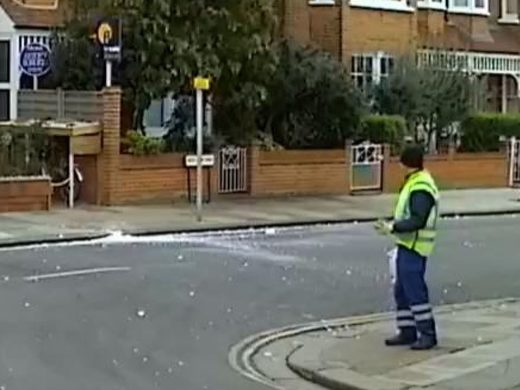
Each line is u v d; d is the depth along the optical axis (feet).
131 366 37.65
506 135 123.75
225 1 96.07
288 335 44.29
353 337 43.34
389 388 34.45
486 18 145.07
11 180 84.84
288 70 104.68
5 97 103.04
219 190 97.55
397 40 126.21
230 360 39.45
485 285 58.39
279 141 106.42
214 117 100.68
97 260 63.26
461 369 36.94
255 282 56.90
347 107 106.42
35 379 35.17
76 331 43.19
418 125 118.32
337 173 105.91
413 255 40.32
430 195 39.99
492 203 104.99
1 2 104.22
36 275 57.16
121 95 93.04
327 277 59.21
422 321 40.40
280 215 88.84
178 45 93.76
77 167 90.89
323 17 121.19
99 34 90.48
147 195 92.48
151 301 50.42
